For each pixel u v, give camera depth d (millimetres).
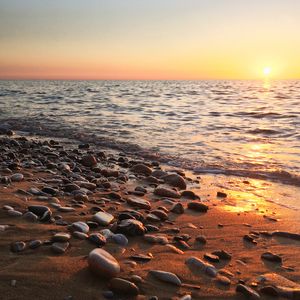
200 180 1802
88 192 1418
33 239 839
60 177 1685
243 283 738
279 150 2480
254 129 3480
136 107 6121
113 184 1637
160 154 2410
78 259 749
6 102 7242
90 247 829
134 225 957
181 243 940
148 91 13602
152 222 1120
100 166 2102
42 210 1025
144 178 1782
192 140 2924
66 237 841
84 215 1082
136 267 757
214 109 5793
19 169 1811
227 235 1039
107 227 994
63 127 3736
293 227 1128
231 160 2191
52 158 2242
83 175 1818
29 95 10086
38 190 1323
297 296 690
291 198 1480
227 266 824
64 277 668
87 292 630
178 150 2529
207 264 790
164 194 1484
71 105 6500
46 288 630
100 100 7980
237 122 4117
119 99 8414
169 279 708
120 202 1321
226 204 1397
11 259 733
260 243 984
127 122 4074
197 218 1195
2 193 1224
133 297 638
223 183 1735
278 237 1036
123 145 2748
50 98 8664
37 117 4594
